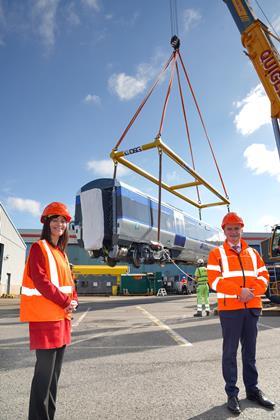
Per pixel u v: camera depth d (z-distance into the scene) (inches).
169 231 722.2
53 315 89.7
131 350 212.8
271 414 111.0
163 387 139.2
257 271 130.6
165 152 596.1
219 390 135.2
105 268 1306.6
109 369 167.6
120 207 569.3
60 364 95.7
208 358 189.8
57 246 102.3
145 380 148.9
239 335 124.0
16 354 204.4
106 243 593.0
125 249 603.8
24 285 91.6
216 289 126.3
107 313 477.1
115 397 127.6
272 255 506.3
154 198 690.2
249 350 125.4
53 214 100.0
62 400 124.6
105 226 575.2
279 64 459.2
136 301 811.4
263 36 469.7
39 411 86.0
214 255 130.7
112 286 1291.8
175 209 777.6
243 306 124.0
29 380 150.2
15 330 311.1
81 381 147.9
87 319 394.6
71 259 1908.2
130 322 362.0
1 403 122.1
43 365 88.0
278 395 128.8
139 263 647.8
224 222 134.0
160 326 325.4
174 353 203.3
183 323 347.6
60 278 95.1
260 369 165.0
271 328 303.4
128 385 142.0
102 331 295.9
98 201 570.3
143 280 1296.8
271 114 455.2
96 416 109.7
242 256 129.5
